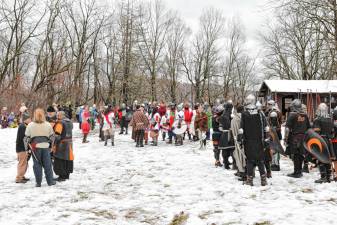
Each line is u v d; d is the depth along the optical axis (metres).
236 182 9.04
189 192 8.30
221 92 61.34
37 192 8.58
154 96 48.03
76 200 7.87
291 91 31.64
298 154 9.26
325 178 8.73
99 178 10.15
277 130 10.33
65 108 26.00
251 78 65.38
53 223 6.37
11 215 6.84
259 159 8.45
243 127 8.47
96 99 45.72
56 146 9.81
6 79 37.91
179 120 17.47
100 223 6.37
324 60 14.83
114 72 44.62
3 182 9.82
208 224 6.13
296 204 6.93
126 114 23.00
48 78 35.03
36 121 9.18
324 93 32.12
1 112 31.38
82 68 42.75
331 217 6.11
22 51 36.22
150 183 9.38
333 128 8.95
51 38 38.53
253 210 6.66
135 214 6.87
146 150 15.70
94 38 43.62
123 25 43.97
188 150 15.41
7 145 17.86
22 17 33.78
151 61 49.25
